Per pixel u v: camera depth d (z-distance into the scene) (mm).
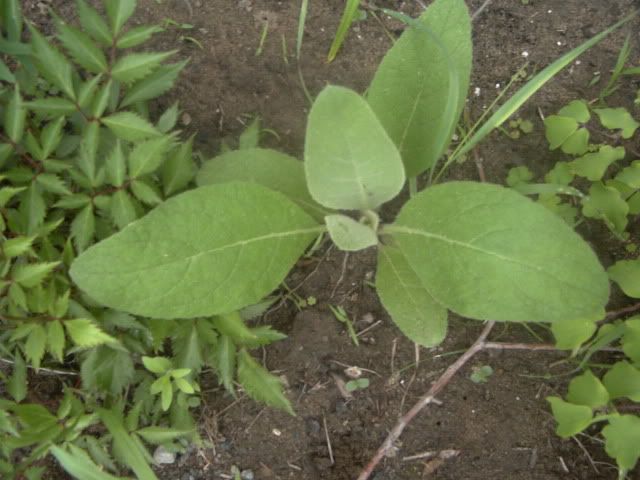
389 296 395
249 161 394
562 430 391
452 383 433
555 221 346
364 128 334
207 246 355
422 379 434
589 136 452
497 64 466
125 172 386
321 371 436
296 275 443
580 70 465
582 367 428
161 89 404
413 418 430
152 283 344
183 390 380
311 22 469
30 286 356
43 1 460
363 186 365
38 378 427
